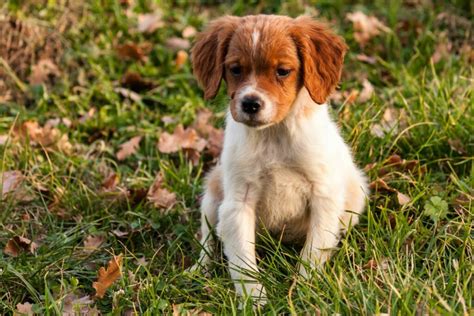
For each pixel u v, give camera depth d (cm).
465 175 840
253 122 655
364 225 771
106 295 701
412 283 626
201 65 718
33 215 838
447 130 872
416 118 902
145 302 678
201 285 700
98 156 952
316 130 709
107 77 1078
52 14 1139
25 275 721
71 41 1125
